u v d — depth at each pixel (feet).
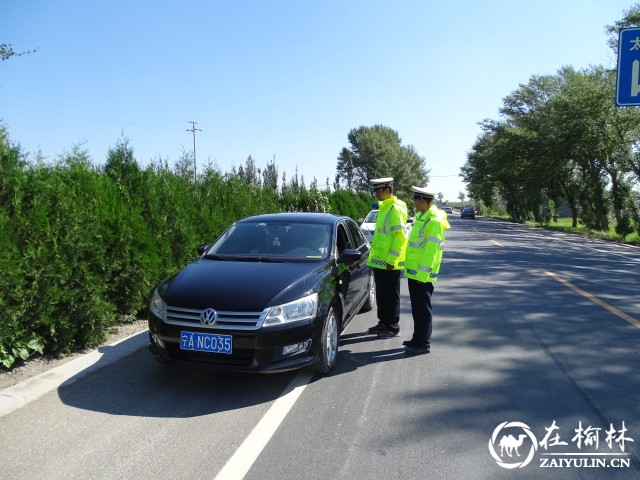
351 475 9.09
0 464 9.34
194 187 29.04
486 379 14.21
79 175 17.92
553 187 144.56
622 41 28.02
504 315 22.48
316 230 17.93
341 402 12.47
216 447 10.08
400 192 206.59
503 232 105.40
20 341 14.25
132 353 16.10
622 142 94.32
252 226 18.49
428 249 16.25
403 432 10.84
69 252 15.35
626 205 100.07
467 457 9.81
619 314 22.52
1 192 13.88
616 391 13.29
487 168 190.49
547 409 12.14
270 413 11.73
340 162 258.16
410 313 23.44
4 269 13.14
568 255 52.70
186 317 12.70
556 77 131.54
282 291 13.23
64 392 12.79
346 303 17.15
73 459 9.56
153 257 19.89
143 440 10.34
